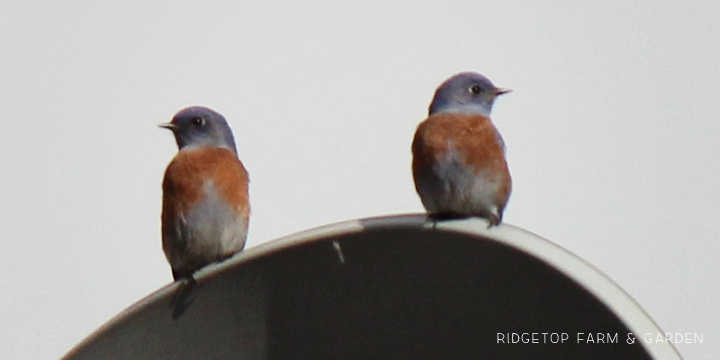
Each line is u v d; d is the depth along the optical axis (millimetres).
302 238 7398
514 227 6824
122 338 7770
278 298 7551
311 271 7453
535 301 6684
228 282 7598
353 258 7344
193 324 7680
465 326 7023
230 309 7625
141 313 7723
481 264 6883
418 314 7207
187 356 7703
